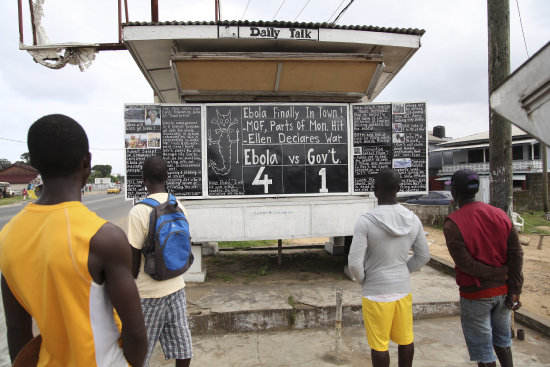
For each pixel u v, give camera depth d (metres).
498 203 6.59
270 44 5.06
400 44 5.11
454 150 29.44
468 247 2.48
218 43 4.99
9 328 1.35
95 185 74.81
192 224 5.00
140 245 2.46
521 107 1.03
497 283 2.48
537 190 17.50
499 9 6.09
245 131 5.20
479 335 2.51
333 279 5.20
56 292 1.20
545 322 3.87
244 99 5.48
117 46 6.21
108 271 1.24
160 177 2.67
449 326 4.03
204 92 5.17
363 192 5.39
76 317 1.19
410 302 2.56
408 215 2.55
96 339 1.24
